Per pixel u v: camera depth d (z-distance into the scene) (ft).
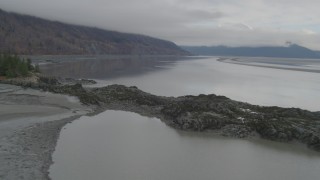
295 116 211.82
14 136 162.61
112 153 155.63
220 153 162.91
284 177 138.82
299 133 180.86
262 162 153.69
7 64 354.33
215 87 415.44
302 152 168.04
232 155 160.86
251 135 187.62
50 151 150.92
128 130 193.57
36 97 256.52
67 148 157.89
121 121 212.23
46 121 196.65
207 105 221.87
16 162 132.77
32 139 162.61
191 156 157.17
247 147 172.76
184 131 195.31
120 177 131.23
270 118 204.44
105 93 282.36
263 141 182.29
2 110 212.02
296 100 332.39
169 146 169.48
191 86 416.05
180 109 219.82
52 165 137.28
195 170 141.59
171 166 144.46
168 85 417.49
